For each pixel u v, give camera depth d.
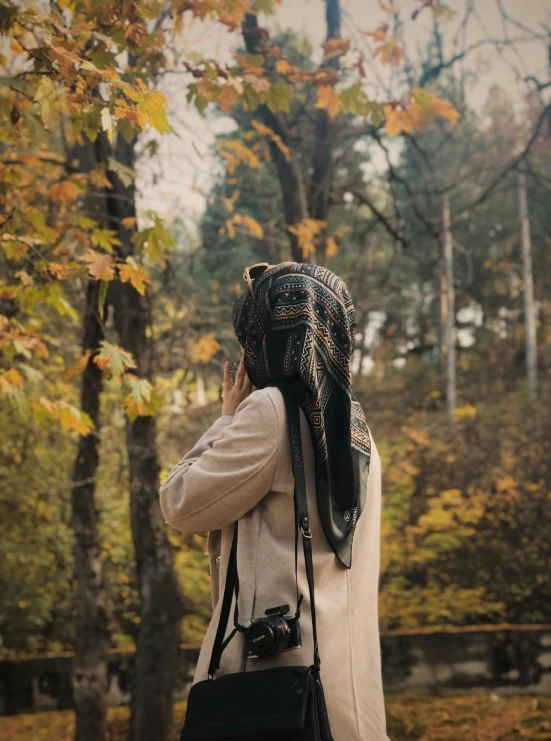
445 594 10.21
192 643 8.98
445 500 10.72
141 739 5.23
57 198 4.38
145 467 5.39
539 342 24.22
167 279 5.91
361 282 9.12
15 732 7.12
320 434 1.53
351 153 8.40
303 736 1.37
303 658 1.46
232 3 3.63
